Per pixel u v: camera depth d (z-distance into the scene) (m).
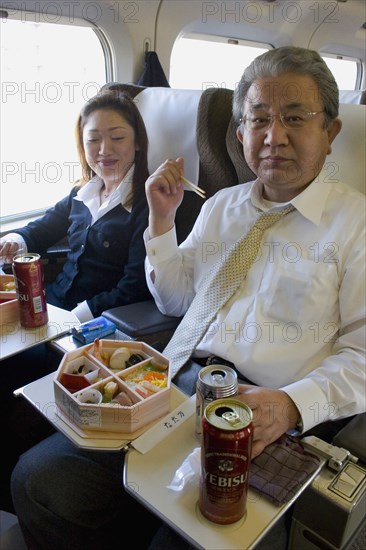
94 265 1.75
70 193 1.99
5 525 1.21
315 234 1.09
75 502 0.96
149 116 1.72
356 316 1.02
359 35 3.85
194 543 0.62
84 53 2.16
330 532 0.76
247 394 0.88
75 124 1.79
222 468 0.60
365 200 1.08
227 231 1.27
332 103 1.02
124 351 0.96
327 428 1.04
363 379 0.94
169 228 1.28
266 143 1.03
